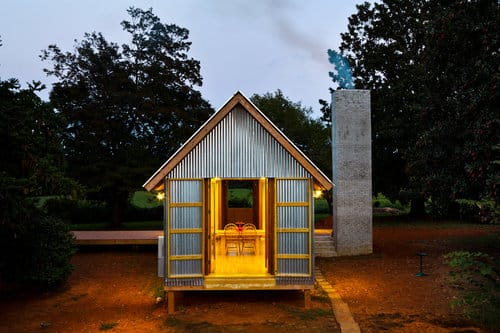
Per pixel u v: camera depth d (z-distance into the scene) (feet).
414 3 82.94
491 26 41.09
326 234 57.21
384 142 82.17
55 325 27.50
